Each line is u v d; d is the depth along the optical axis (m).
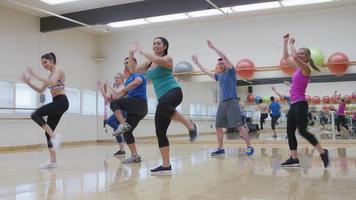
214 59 9.17
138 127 10.00
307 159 4.51
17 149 7.73
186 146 7.73
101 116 10.42
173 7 7.32
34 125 8.31
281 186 2.62
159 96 3.28
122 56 10.26
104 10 7.99
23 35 8.28
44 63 3.90
